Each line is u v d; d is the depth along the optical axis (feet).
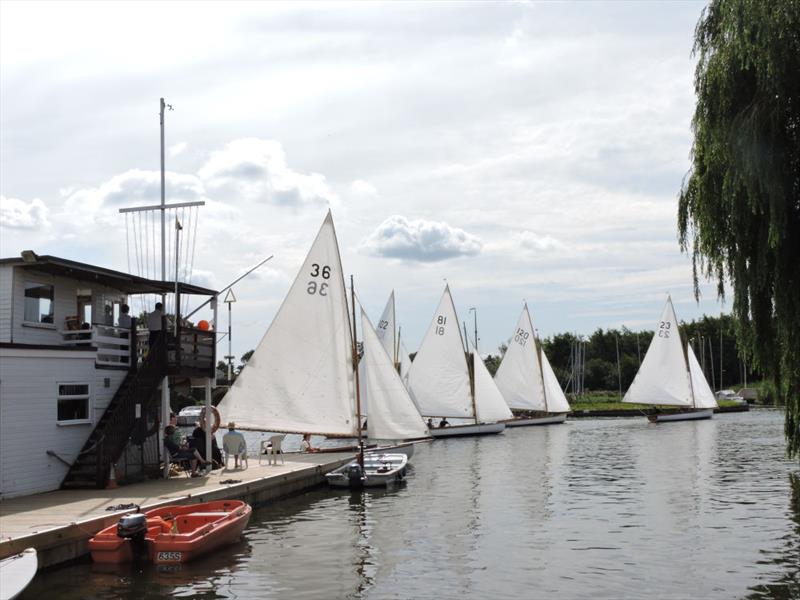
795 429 71.20
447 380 245.04
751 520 82.17
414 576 60.75
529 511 91.04
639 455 164.76
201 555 65.87
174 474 98.43
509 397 292.20
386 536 76.13
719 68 64.69
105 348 96.07
